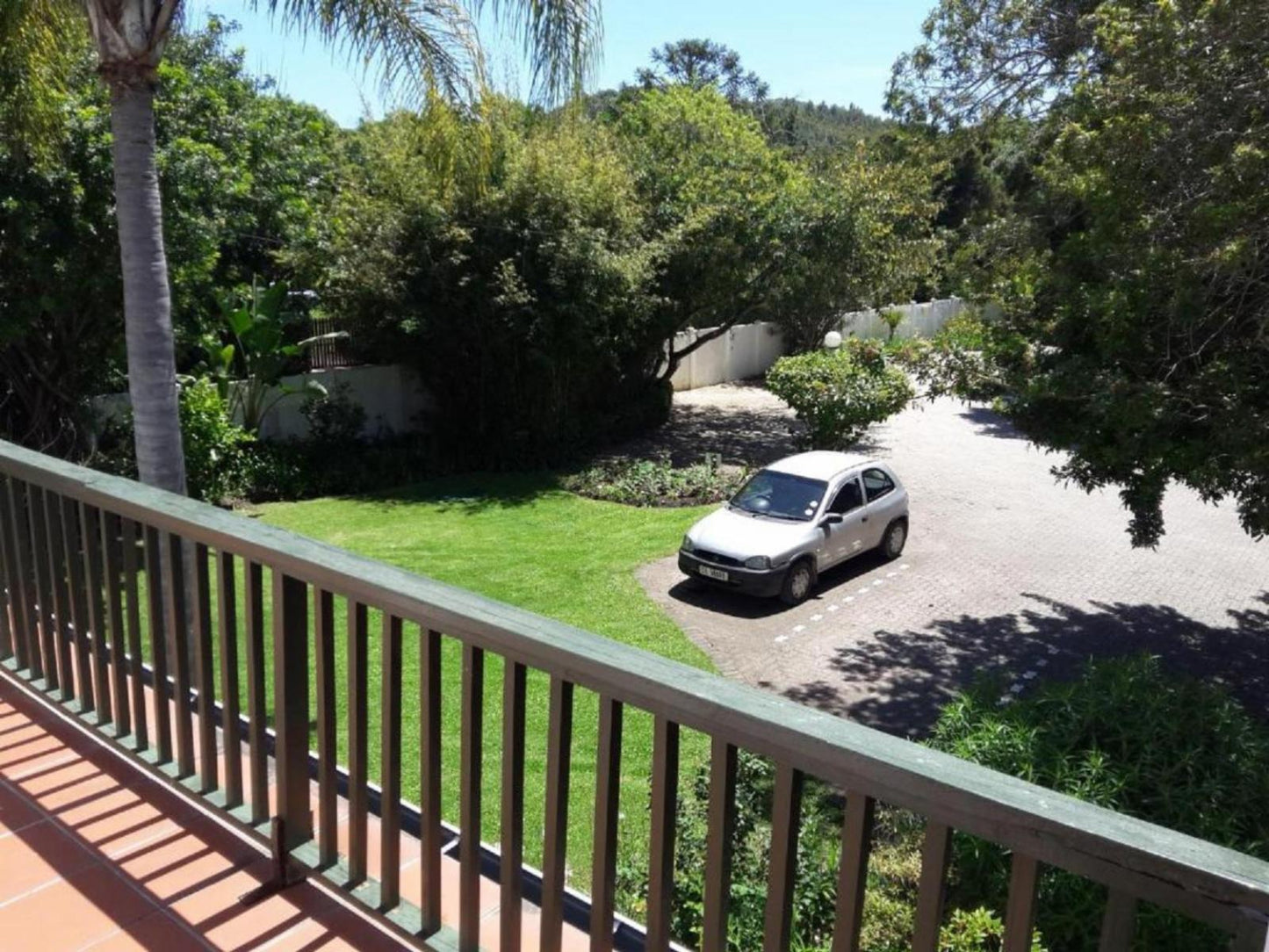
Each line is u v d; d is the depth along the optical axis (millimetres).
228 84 16281
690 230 19250
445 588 1970
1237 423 6781
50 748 3295
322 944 2338
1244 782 5238
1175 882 1053
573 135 10352
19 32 6785
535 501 16078
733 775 1492
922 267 21641
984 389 9016
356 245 16703
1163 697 5902
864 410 19297
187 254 11641
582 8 5992
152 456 6211
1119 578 12953
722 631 10828
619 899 4957
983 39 10484
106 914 2438
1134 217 7391
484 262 16781
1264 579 12984
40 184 10023
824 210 20156
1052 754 5484
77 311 11328
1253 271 6820
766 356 30875
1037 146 10406
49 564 3201
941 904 1262
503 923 1932
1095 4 9742
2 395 12320
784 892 1438
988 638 10836
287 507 15336
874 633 10891
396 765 2135
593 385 19547
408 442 18375
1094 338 7898
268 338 15328
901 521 13609
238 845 2744
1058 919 4414
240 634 8422
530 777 6887
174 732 3449
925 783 1245
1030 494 17172
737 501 12609
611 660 1606
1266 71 6766
